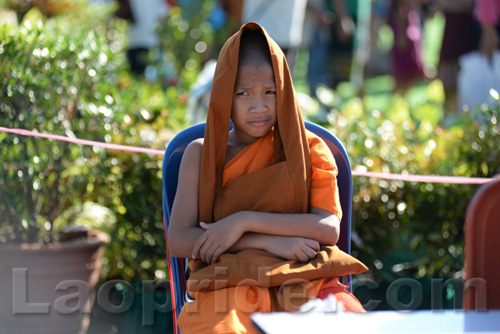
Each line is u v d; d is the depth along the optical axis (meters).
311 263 3.92
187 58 11.74
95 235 6.27
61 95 5.95
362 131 7.07
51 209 6.10
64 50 5.98
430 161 6.84
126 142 6.50
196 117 8.58
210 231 4.04
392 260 7.21
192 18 11.86
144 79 11.36
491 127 6.69
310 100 10.29
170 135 7.05
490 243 3.36
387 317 2.83
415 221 6.75
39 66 5.84
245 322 3.57
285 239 4.02
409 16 13.21
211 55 11.94
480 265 3.37
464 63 10.70
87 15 10.71
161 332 6.16
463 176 6.69
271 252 4.00
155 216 6.65
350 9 13.92
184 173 4.29
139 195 6.59
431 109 10.68
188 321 3.73
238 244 4.10
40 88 5.80
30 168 5.82
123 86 8.33
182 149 4.63
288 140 4.16
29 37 5.83
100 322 6.29
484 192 3.32
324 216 4.15
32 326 5.79
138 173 6.54
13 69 5.73
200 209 4.23
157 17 12.43
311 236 4.08
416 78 13.46
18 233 6.01
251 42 4.23
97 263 6.14
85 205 6.75
